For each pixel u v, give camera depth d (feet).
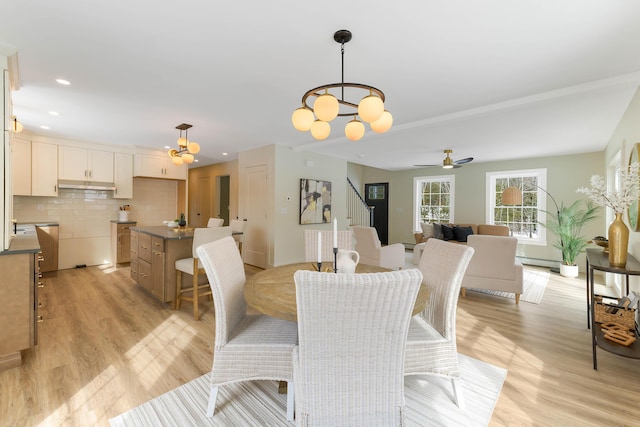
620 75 8.21
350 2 5.45
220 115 11.99
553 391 6.28
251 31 6.39
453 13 5.72
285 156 17.92
